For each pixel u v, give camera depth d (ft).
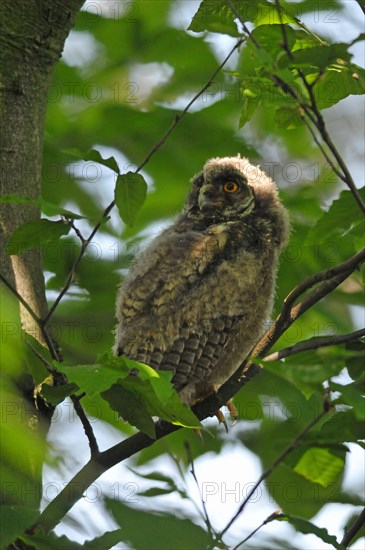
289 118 29.81
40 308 30.32
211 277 35.14
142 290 34.81
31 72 31.71
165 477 25.91
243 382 31.04
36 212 31.04
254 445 47.09
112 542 22.22
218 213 39.29
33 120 31.68
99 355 23.49
